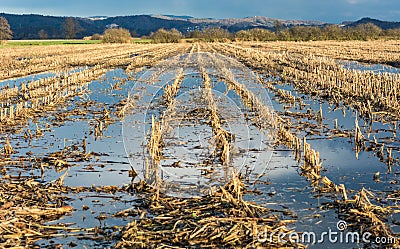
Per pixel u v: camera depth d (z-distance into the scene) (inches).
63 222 362.3
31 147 577.9
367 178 460.8
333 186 428.8
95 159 528.4
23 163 512.7
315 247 318.0
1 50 2726.4
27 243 324.2
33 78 1296.8
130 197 414.6
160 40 4084.6
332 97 888.3
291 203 397.7
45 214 372.8
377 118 708.0
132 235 330.0
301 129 659.4
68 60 1819.6
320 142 596.1
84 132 653.3
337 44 3019.2
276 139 596.7
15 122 711.7
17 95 978.7
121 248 314.8
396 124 672.4
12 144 592.1
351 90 901.8
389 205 388.8
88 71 1358.3
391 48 2357.3
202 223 348.5
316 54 1977.1
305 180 454.3
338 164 507.2
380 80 948.6
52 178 465.7
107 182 455.5
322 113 762.2
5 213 362.6
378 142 585.9
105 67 1541.6
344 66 1462.8
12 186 430.6
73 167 502.3
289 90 1003.9
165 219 360.5
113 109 816.3
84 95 966.4
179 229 338.0
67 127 684.7
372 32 4126.5
